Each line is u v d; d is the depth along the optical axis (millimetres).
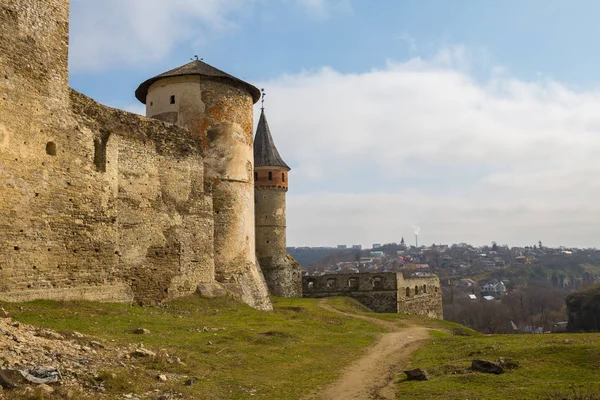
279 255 47500
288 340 17453
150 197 23703
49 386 9266
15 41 18016
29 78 18469
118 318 17547
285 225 48875
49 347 11289
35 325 14438
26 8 18547
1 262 17016
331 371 14016
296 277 47906
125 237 22297
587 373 12055
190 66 30141
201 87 28859
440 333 25359
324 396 11531
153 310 21266
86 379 10055
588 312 75438
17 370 9305
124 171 22594
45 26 19297
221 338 16172
